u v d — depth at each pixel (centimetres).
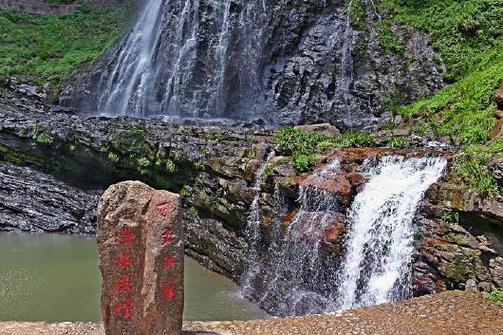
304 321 679
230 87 1722
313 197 930
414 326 649
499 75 1152
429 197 793
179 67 1797
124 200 567
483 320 656
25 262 1165
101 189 1529
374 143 1107
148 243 562
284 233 962
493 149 795
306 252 913
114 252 562
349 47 1644
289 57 1700
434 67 1533
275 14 1716
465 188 748
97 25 2497
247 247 1063
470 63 1483
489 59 1430
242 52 1730
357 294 845
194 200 1241
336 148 1042
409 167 891
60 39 2355
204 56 1772
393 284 809
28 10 2600
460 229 750
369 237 852
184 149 1272
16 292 982
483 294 718
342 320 676
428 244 782
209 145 1252
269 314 930
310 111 1591
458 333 626
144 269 563
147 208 568
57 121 1570
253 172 1064
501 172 705
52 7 2625
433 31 1602
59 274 1088
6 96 1856
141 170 1395
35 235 1387
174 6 1892
